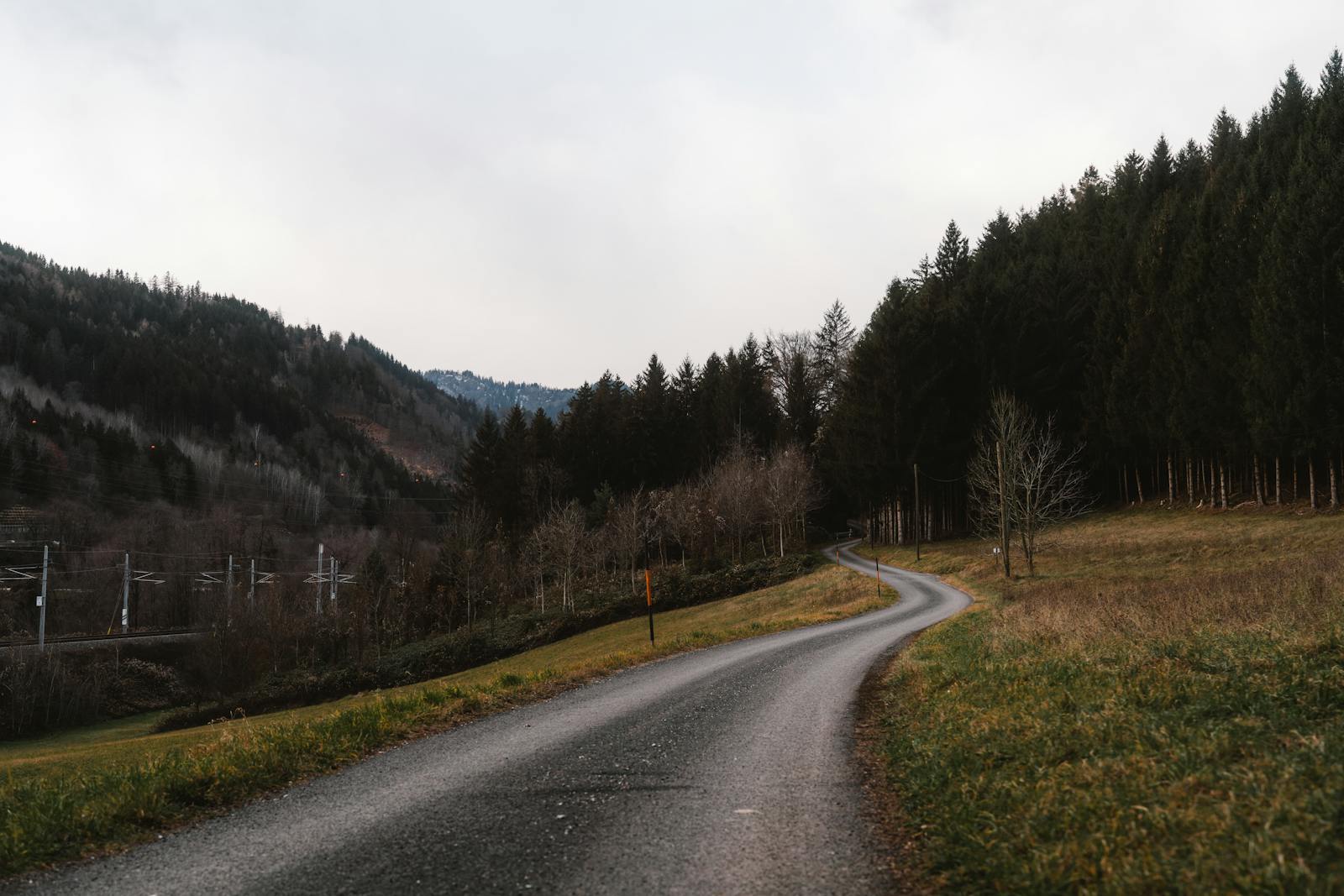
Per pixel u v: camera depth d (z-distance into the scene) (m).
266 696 46.62
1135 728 6.70
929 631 23.42
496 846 5.88
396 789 7.83
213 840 6.38
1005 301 78.88
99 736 42.78
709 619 45.78
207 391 194.12
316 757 9.12
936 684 11.84
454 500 101.00
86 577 82.94
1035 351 76.06
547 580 73.69
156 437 169.88
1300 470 57.34
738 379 102.62
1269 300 52.47
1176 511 61.12
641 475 100.62
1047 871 4.45
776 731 10.11
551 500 91.19
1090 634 12.84
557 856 5.60
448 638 57.38
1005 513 45.84
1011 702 9.12
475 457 95.56
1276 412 51.31
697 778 7.77
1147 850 4.39
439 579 67.44
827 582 50.19
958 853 5.07
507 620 61.16
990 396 73.19
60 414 150.00
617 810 6.74
